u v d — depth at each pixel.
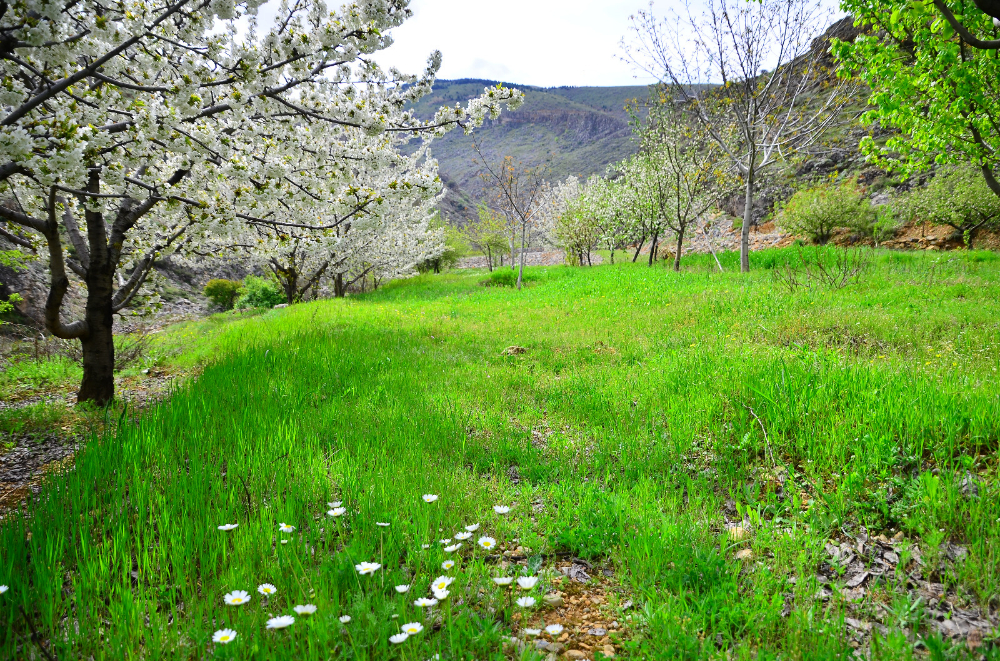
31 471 4.83
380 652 2.19
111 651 2.17
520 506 3.54
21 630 2.38
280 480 3.65
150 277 10.02
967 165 20.61
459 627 2.26
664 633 2.22
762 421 4.46
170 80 4.98
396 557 2.80
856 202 25.12
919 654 2.14
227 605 2.48
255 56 4.81
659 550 2.80
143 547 3.03
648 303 12.84
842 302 10.15
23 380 9.57
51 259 6.21
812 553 2.81
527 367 7.97
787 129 19.59
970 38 6.71
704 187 24.91
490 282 26.70
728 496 3.68
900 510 3.08
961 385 4.57
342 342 9.99
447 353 9.08
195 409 5.45
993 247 20.34
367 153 7.12
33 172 4.10
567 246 37.00
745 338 8.16
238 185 6.00
